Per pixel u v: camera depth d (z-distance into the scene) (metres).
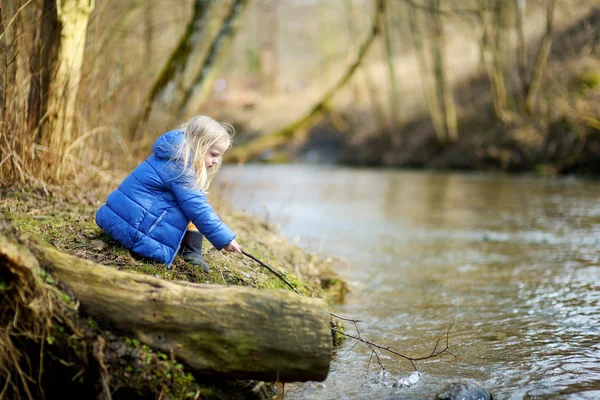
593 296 4.52
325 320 2.57
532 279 5.09
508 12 18.31
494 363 3.21
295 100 26.19
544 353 3.35
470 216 9.09
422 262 5.88
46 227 3.50
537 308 4.23
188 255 3.45
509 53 18.72
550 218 8.59
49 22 4.24
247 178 17.08
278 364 2.53
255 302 2.57
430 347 3.48
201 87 6.43
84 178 4.62
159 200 3.28
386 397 2.83
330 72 29.11
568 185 13.31
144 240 3.23
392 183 15.40
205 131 3.30
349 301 4.46
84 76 4.63
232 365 2.53
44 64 4.27
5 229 2.46
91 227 3.63
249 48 26.02
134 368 2.47
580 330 3.74
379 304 4.38
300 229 7.81
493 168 18.14
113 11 6.28
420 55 20.27
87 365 2.46
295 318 2.55
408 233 7.63
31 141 4.16
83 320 2.48
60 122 4.37
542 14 19.14
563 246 6.59
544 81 16.72
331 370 3.15
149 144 5.93
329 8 31.06
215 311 2.54
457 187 13.70
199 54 6.36
